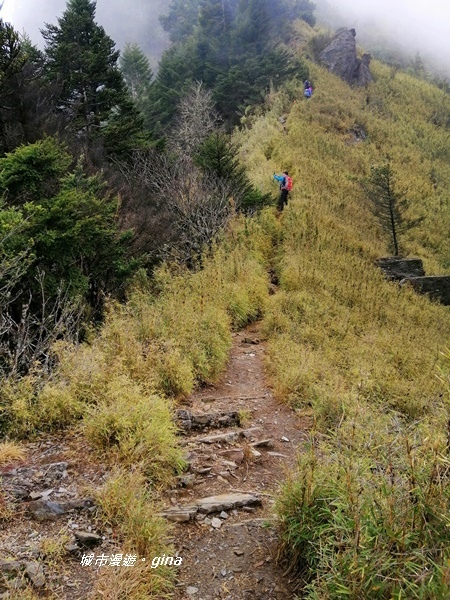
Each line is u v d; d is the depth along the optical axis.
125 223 11.62
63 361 5.32
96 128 20.09
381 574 2.43
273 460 4.89
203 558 3.29
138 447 4.05
